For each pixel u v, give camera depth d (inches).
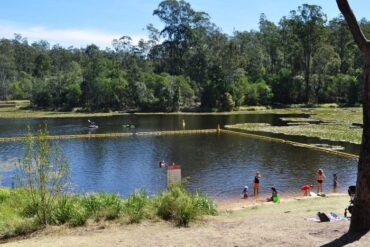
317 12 4995.1
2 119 3848.4
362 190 494.0
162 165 1727.4
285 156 1913.1
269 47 5910.4
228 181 1456.7
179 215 630.5
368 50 491.8
